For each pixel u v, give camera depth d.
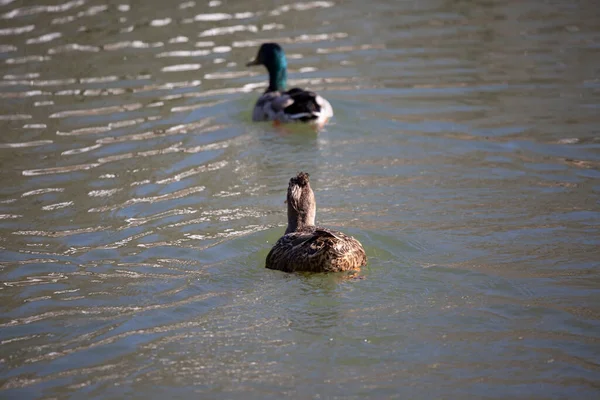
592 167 14.28
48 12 24.55
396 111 17.64
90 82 19.41
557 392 7.78
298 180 11.30
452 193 13.42
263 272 10.60
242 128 17.05
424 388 7.85
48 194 13.59
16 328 9.27
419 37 22.78
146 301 9.86
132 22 23.89
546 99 17.88
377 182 14.03
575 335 8.83
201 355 8.51
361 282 10.14
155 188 13.86
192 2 25.92
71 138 16.14
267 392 7.82
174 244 11.69
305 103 17.00
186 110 17.89
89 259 11.23
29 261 11.16
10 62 20.62
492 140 15.77
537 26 23.50
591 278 10.25
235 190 13.79
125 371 8.27
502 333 8.88
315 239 10.27
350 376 8.06
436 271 10.48
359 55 21.41
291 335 8.85
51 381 8.14
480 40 22.39
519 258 10.91
